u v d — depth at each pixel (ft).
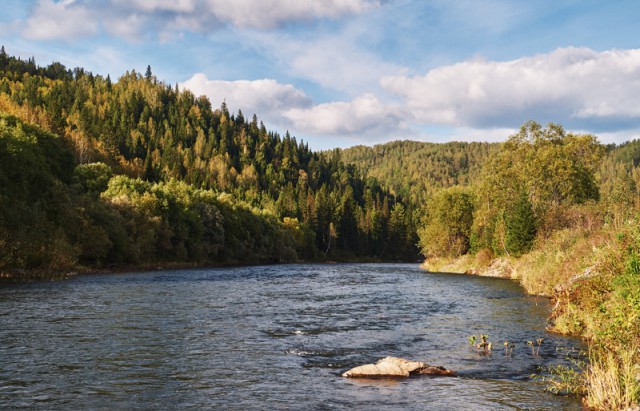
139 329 68.28
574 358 52.11
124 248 231.91
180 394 39.73
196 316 81.71
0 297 102.89
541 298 112.37
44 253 171.32
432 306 99.19
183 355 53.31
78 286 131.34
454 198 297.53
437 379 44.52
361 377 45.34
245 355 53.93
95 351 54.24
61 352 53.52
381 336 65.98
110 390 40.50
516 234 205.98
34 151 194.70
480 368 48.55
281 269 284.61
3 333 63.62
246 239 396.37
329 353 55.42
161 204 289.12
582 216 187.32
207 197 374.02
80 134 558.56
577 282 77.82
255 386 42.19
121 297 106.73
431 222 312.50
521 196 207.82
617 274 66.08
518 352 55.62
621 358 40.40
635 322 44.32
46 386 41.24
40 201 189.47
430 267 287.69
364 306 98.99
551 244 161.17
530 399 38.40
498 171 266.98
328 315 85.81
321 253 553.23
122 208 254.68
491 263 227.40
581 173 246.68
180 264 287.89
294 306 98.12
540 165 242.17
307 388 41.63
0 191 166.30
